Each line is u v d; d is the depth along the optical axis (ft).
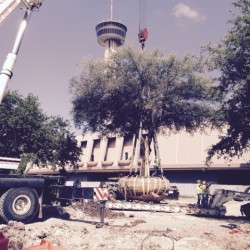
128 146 154.81
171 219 38.88
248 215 43.11
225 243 24.56
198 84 80.18
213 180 118.62
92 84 87.15
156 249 22.57
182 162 126.11
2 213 28.19
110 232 26.94
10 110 84.84
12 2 29.73
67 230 26.68
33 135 84.38
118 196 67.15
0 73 27.14
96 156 173.27
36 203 30.60
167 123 92.89
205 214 43.88
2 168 30.09
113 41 320.50
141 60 82.23
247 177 120.98
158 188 52.90
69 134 101.55
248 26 54.29
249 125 56.54
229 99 59.41
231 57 54.60
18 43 28.32
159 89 81.10
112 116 93.97
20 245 20.57
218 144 65.46
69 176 188.34
